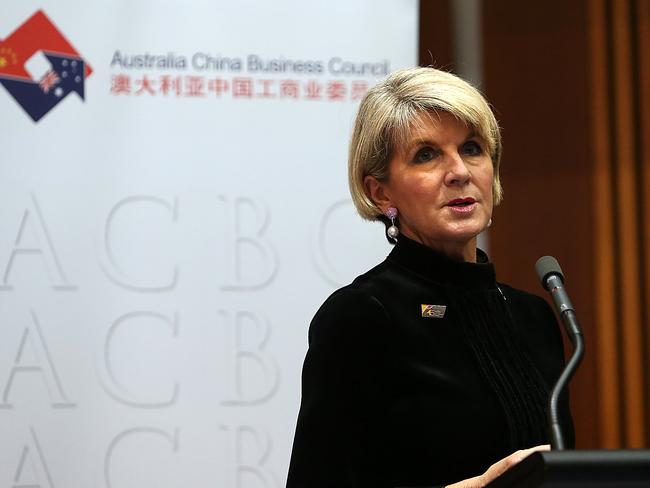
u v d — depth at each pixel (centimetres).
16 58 561
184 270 567
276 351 571
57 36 565
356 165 352
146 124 570
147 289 562
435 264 341
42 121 561
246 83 579
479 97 340
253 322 571
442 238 337
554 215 754
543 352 356
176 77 573
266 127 579
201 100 575
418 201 336
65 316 555
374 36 590
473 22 759
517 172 756
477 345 335
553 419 270
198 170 572
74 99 564
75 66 566
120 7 571
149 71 571
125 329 559
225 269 571
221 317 568
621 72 751
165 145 571
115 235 562
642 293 743
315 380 329
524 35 760
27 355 551
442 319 337
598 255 745
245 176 576
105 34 569
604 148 749
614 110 752
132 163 567
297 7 584
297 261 578
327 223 581
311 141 582
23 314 552
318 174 582
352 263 582
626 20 751
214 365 565
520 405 326
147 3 573
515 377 333
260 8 581
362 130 350
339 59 587
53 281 555
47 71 563
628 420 735
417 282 341
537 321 366
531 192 755
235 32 579
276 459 566
